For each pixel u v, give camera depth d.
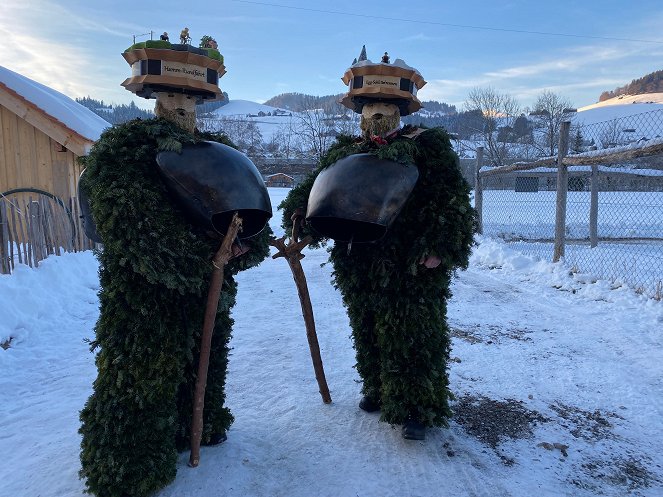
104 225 2.40
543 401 3.83
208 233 2.73
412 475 2.82
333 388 4.00
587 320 5.99
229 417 3.13
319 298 7.19
